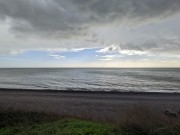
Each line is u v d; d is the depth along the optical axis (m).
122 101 15.36
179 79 45.44
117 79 47.22
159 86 30.67
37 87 28.89
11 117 5.89
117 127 4.54
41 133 4.24
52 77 54.75
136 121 4.54
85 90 24.48
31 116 6.35
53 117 6.38
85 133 4.02
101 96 18.30
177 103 14.52
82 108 12.17
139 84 34.03
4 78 48.38
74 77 55.72
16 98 16.08
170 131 4.01
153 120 4.92
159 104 13.97
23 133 4.32
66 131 4.22
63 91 22.00
